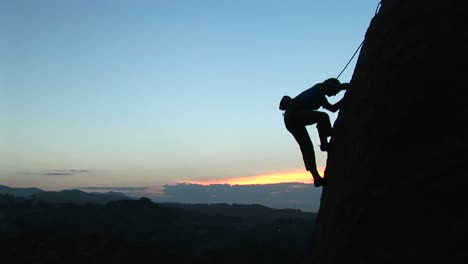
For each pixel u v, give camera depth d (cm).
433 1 525
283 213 15112
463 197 431
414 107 491
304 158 774
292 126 764
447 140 458
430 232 443
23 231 7850
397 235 472
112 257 6444
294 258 6812
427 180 462
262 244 7544
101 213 11738
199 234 9788
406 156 487
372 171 523
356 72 693
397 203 482
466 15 483
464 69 465
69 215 11281
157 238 8950
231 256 7056
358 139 582
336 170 691
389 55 555
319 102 766
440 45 492
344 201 584
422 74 495
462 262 412
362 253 515
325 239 662
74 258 6178
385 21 610
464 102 456
